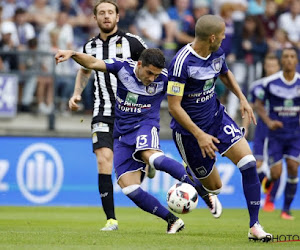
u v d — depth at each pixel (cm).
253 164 2259
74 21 5484
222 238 2386
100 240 2244
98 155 2853
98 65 2411
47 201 4659
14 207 4397
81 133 4872
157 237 2366
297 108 4088
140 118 2512
